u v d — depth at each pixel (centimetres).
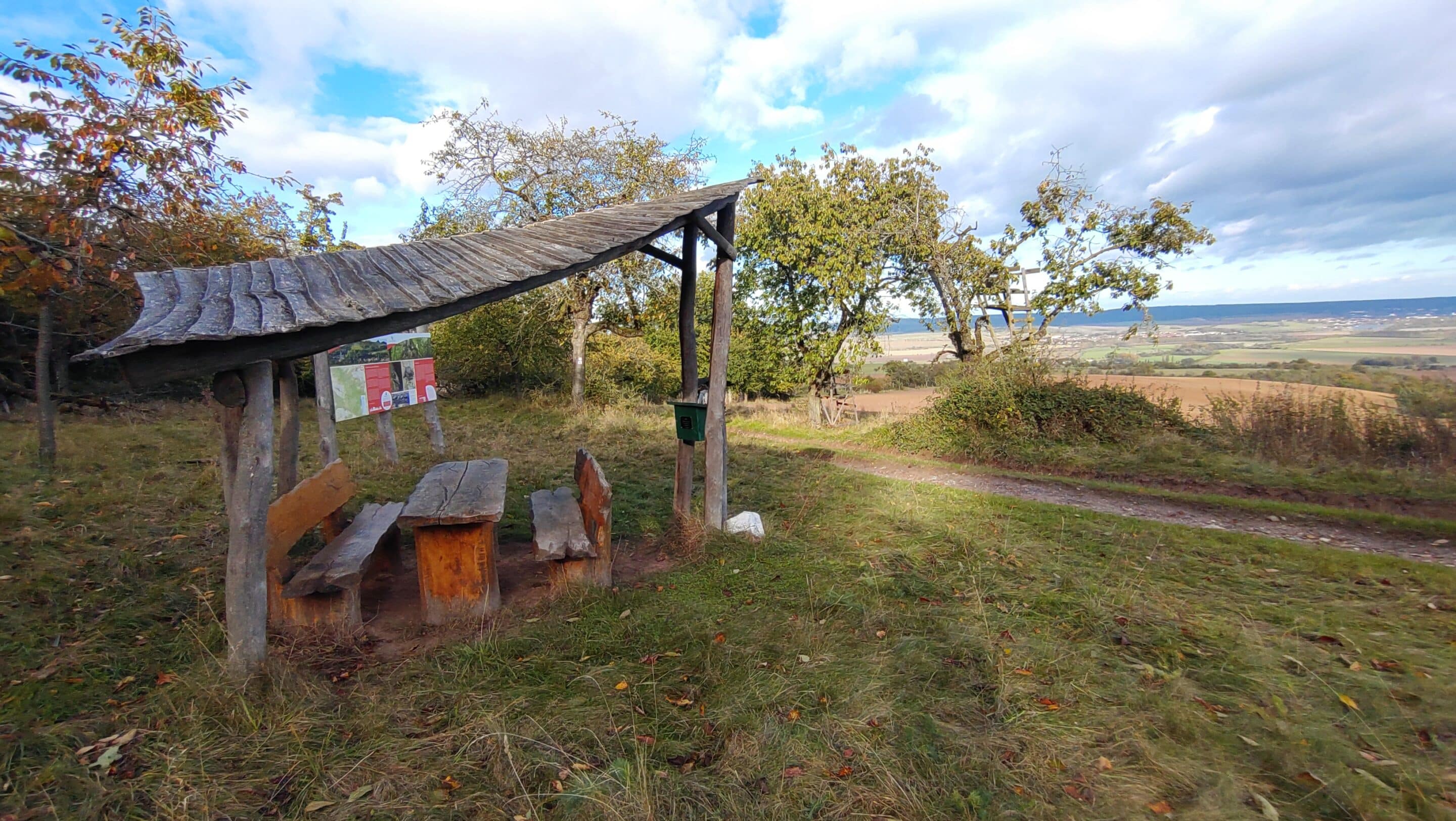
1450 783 250
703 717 296
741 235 1338
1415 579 482
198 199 607
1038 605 424
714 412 552
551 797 242
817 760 262
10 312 802
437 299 317
